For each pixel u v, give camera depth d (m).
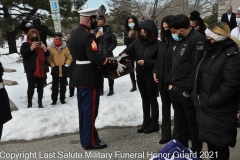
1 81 3.72
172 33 3.56
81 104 4.14
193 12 4.41
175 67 3.56
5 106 3.73
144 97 4.60
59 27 7.88
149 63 4.26
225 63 2.80
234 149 3.85
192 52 3.40
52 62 6.25
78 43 3.89
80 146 4.27
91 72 3.98
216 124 2.88
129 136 4.55
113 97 6.39
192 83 3.26
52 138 4.61
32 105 6.42
